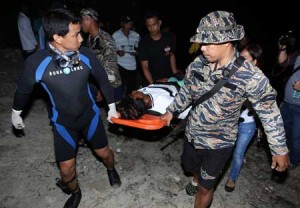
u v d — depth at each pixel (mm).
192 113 2102
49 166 3441
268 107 1763
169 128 4207
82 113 2355
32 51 7055
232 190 3086
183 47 9109
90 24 3096
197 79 1941
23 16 6809
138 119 2596
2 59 8328
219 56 1735
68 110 2248
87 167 3428
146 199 2969
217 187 3152
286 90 3174
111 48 3219
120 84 3561
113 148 3836
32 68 2043
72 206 2750
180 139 4102
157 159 3643
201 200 2334
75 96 2227
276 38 8930
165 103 2807
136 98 2672
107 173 3264
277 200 3008
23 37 6898
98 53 3232
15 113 2316
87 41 3281
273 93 1722
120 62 4570
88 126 2496
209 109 1929
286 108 3256
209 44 1698
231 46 1738
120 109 2609
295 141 3256
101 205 2873
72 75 2154
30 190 3045
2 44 9656
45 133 4180
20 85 2121
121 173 3346
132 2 11539
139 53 3775
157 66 3795
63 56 2078
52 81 2102
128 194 3025
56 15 1936
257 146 3916
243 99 1838
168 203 2930
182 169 3455
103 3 11336
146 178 3277
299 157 3357
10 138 4004
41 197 2957
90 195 2994
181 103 2309
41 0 10570
